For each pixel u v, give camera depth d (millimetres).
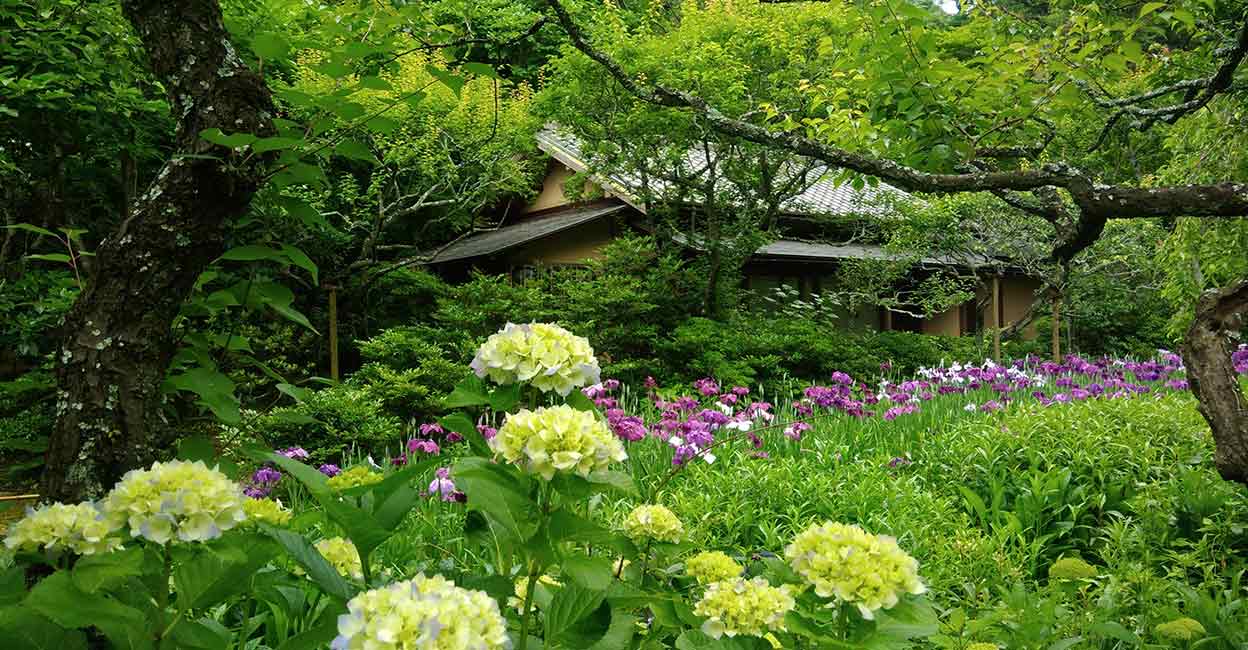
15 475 2482
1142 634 3205
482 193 14789
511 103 14117
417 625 1114
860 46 4566
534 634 1869
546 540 1537
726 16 12898
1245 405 3018
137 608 1504
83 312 2031
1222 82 3943
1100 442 6137
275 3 5293
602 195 15094
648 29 13031
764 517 5176
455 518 4121
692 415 6266
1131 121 4488
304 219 2322
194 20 2117
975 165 4422
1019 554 4598
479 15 13594
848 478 5715
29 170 7555
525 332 1677
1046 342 16641
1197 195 2871
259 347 10828
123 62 5293
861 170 3480
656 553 2502
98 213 9734
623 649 1848
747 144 12406
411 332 11188
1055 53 4516
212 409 2152
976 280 15617
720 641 1829
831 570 1704
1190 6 4559
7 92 5855
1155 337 16625
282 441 6820
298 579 1854
